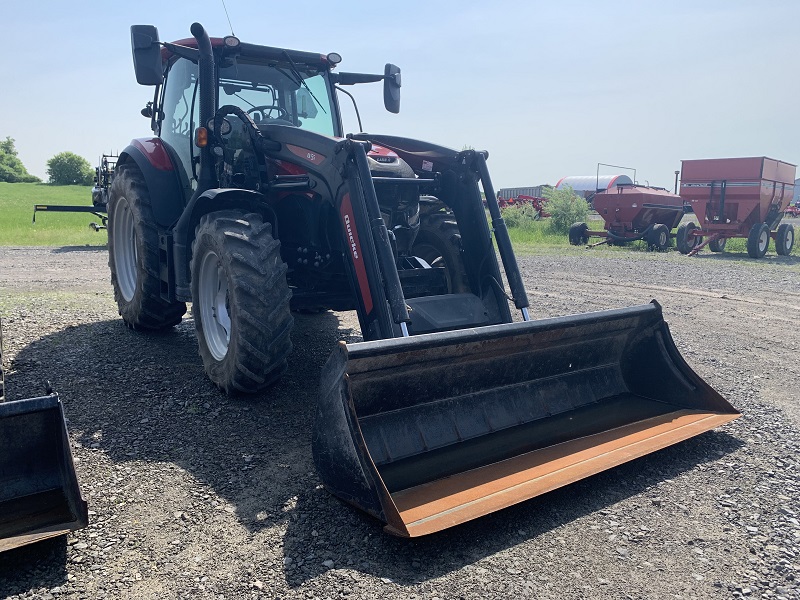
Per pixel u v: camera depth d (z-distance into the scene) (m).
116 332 6.10
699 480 3.37
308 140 4.36
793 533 2.86
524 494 2.92
